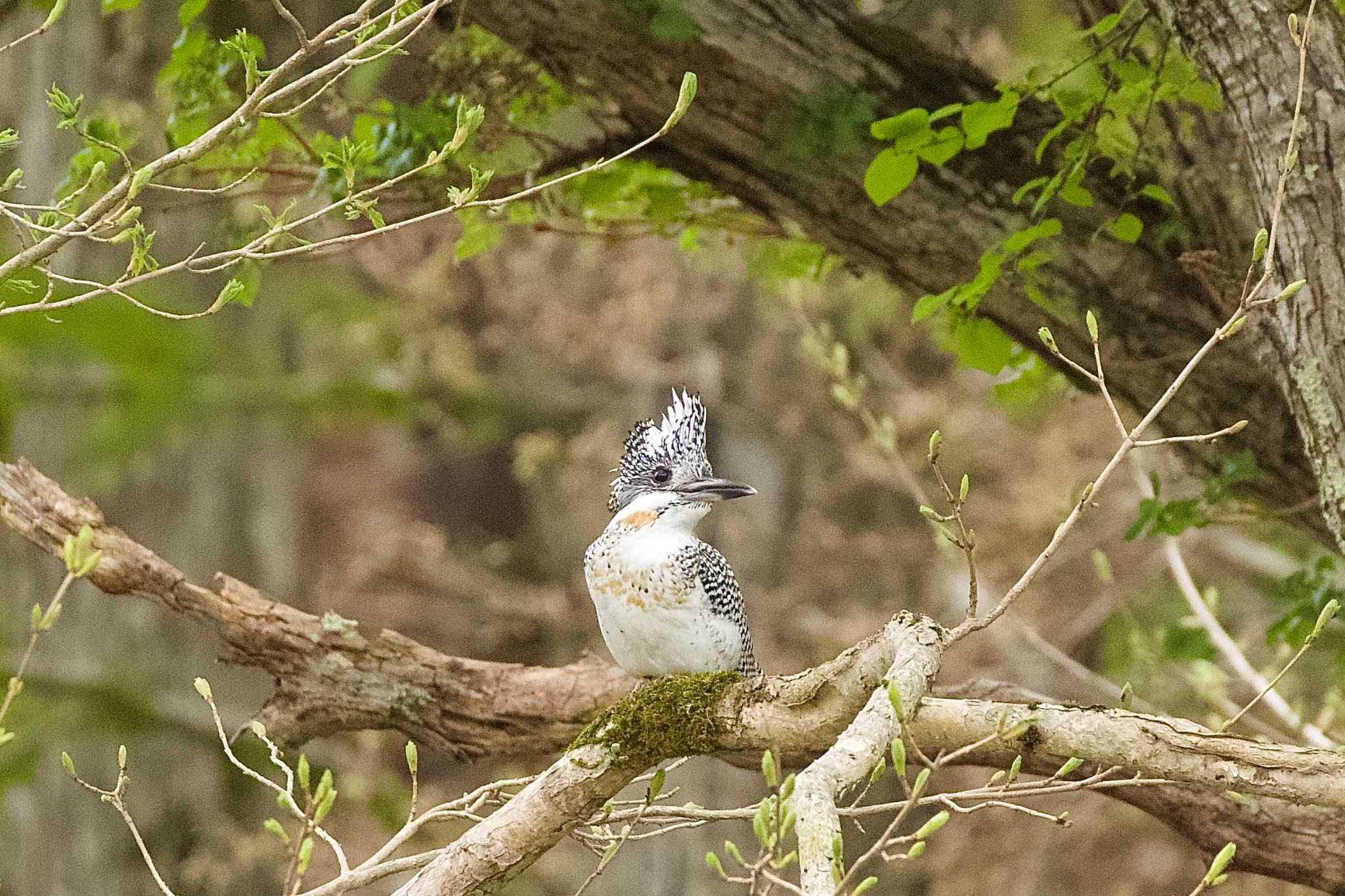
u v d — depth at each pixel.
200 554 17.02
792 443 18.64
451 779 24.12
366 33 6.43
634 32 7.11
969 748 4.81
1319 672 13.16
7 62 15.73
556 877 18.86
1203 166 7.43
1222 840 7.00
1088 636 17.48
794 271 9.59
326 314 17.94
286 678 7.68
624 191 9.09
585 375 20.50
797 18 7.25
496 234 9.09
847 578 18.16
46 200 14.82
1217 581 16.47
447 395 19.77
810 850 3.88
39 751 14.84
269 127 8.22
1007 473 17.39
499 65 8.01
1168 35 6.71
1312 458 6.07
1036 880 15.44
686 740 5.65
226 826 16.16
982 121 6.64
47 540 7.51
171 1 15.13
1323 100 5.81
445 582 23.11
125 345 15.20
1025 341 7.82
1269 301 4.96
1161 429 7.78
